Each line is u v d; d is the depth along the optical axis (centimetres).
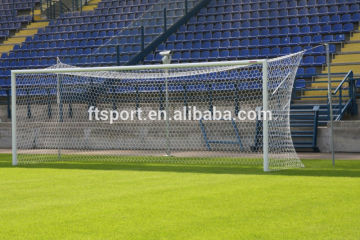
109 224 1065
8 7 5984
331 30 4059
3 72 4647
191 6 4666
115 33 4809
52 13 5631
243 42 4206
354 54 3638
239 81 3475
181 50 4228
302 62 3694
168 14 4447
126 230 1011
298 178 1747
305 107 3097
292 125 2936
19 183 1723
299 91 3375
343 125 2788
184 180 1742
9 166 2325
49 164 2384
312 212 1159
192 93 3341
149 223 1068
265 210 1186
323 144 2819
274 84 2762
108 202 1319
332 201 1292
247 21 4481
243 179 1744
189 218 1110
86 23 5072
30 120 3638
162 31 4334
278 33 4234
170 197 1380
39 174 1988
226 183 1647
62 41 4859
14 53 4850
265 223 1055
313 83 3403
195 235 966
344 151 2786
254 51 4034
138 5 5166
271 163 2248
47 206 1277
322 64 3578
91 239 950
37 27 5444
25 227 1050
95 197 1402
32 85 3859
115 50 4112
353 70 3438
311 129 2900
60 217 1140
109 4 5462
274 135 2489
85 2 5706
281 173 1906
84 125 3309
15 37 5319
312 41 3972
